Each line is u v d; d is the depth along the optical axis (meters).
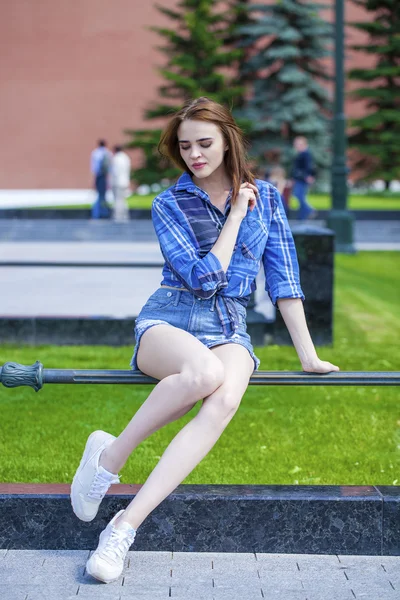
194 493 3.83
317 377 3.75
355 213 22.44
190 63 31.73
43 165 38.53
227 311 3.71
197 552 3.83
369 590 3.47
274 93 32.62
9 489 3.87
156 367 3.60
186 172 3.90
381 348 8.33
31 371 3.72
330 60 37.81
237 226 3.67
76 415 6.05
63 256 16.78
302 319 3.83
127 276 13.55
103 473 3.56
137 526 3.48
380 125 33.47
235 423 5.92
